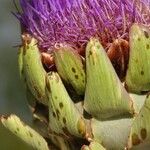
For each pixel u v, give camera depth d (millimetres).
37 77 307
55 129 301
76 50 304
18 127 310
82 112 302
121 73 300
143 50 290
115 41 297
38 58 307
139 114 289
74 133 297
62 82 299
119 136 297
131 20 302
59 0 313
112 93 291
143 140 291
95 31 303
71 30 308
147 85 295
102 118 298
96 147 288
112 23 302
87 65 291
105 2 306
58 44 305
